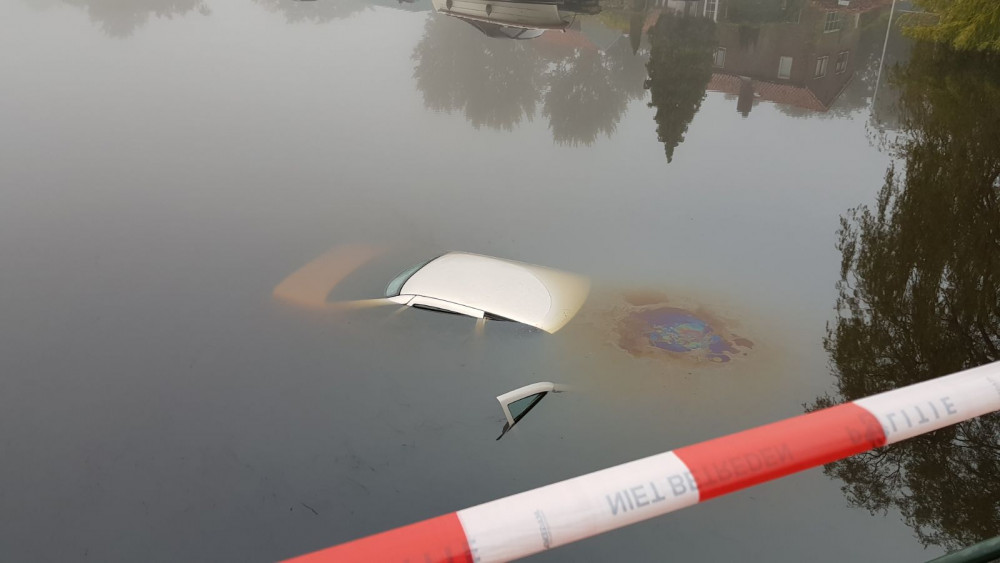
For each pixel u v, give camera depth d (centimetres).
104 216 705
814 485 398
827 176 907
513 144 964
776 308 579
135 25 1445
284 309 550
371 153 902
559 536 106
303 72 1222
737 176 890
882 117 1188
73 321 537
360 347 498
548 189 825
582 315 550
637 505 110
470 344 503
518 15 1670
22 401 454
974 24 1675
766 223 755
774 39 2058
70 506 381
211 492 387
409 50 1407
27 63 1184
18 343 509
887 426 124
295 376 474
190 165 839
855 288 618
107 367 488
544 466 399
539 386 456
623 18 1958
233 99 1070
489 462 402
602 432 425
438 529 103
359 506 376
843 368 503
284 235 680
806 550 354
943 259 674
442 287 569
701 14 2209
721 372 486
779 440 120
